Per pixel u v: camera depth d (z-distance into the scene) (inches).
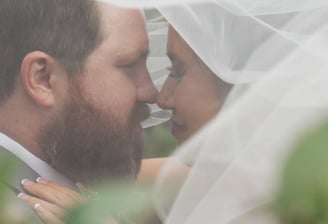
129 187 27.2
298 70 57.3
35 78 75.2
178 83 72.0
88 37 73.4
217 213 57.2
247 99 58.7
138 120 75.7
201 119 69.5
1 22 75.3
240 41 66.2
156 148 76.6
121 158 73.6
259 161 54.6
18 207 29.6
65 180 73.6
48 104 74.7
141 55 74.8
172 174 62.4
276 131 53.1
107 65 73.9
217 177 59.0
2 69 76.2
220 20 67.6
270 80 57.8
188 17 69.4
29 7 74.0
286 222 16.0
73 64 73.9
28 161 73.2
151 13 73.8
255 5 65.7
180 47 70.6
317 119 16.5
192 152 61.9
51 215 56.5
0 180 28.0
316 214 15.7
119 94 73.9
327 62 57.3
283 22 65.2
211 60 67.7
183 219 58.7
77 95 74.0
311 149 15.8
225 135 59.2
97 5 73.2
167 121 77.7
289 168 15.9
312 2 63.9
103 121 73.2
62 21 73.7
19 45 75.3
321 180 15.6
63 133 73.5
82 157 72.9
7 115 75.1
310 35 61.5
